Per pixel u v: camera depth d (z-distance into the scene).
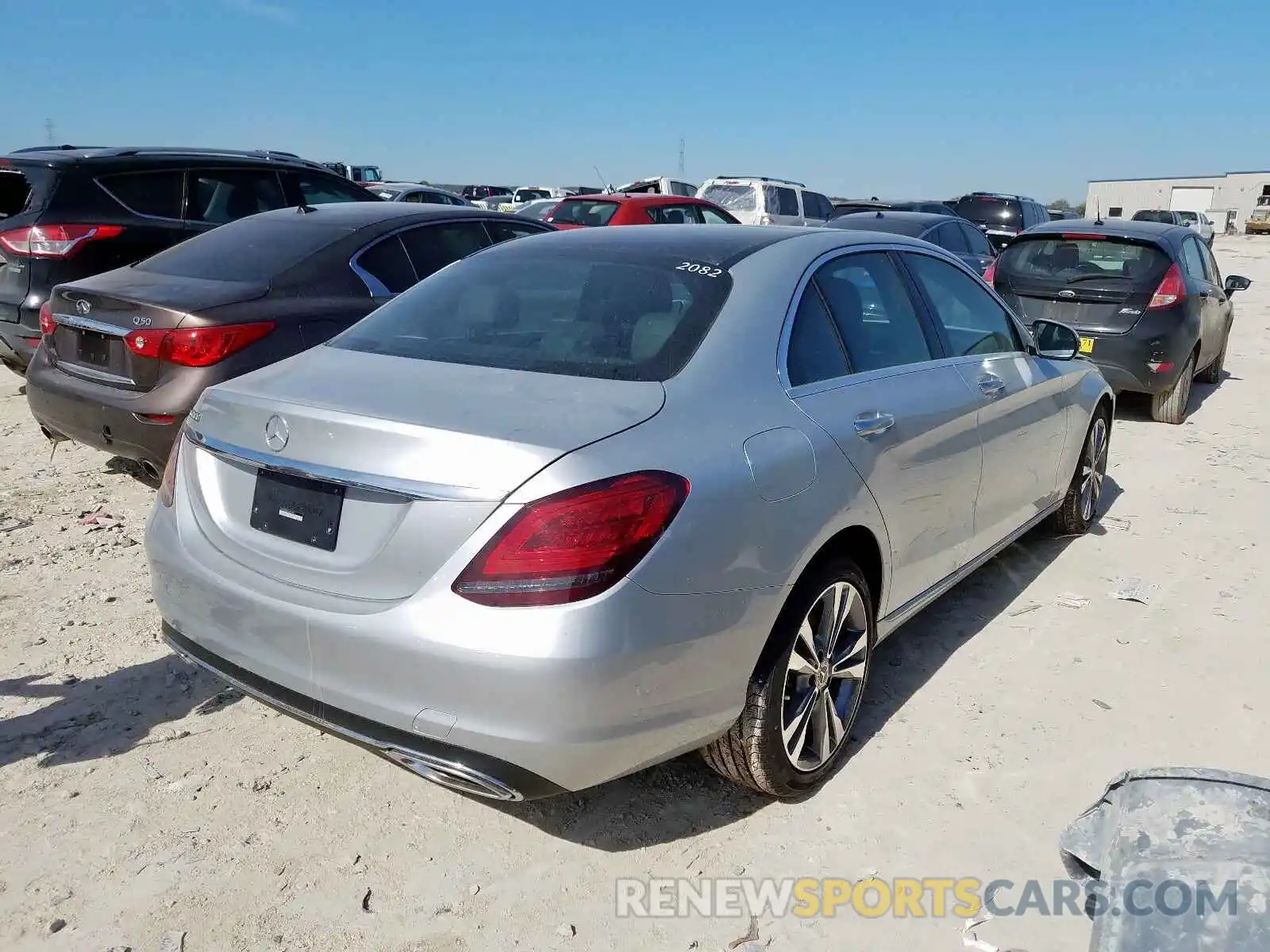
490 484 2.33
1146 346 7.94
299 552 2.61
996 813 3.06
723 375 2.84
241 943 2.49
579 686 2.30
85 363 5.09
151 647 3.94
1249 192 74.62
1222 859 1.73
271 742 3.35
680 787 3.17
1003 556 5.14
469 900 2.67
